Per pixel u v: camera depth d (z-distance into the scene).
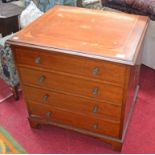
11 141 1.69
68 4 2.12
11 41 1.39
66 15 1.66
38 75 1.48
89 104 1.46
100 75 1.30
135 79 1.65
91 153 1.59
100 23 1.54
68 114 1.58
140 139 1.67
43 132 1.74
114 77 1.28
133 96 1.78
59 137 1.71
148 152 1.58
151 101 1.97
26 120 1.84
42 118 1.69
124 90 1.30
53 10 1.74
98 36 1.40
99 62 1.25
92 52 1.26
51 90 1.51
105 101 1.40
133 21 1.56
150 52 2.19
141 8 2.05
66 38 1.39
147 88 2.10
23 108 1.95
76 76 1.37
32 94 1.60
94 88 1.37
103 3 2.34
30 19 2.04
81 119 1.56
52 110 1.62
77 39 1.38
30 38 1.41
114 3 2.25
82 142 1.66
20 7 2.32
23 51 1.40
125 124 1.57
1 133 1.74
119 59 1.21
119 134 1.51
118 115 1.42
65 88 1.46
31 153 1.60
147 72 2.29
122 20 1.57
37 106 1.65
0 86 2.20
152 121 1.80
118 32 1.43
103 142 1.65
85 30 1.47
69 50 1.29
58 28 1.50
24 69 1.49
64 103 1.54
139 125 1.77
